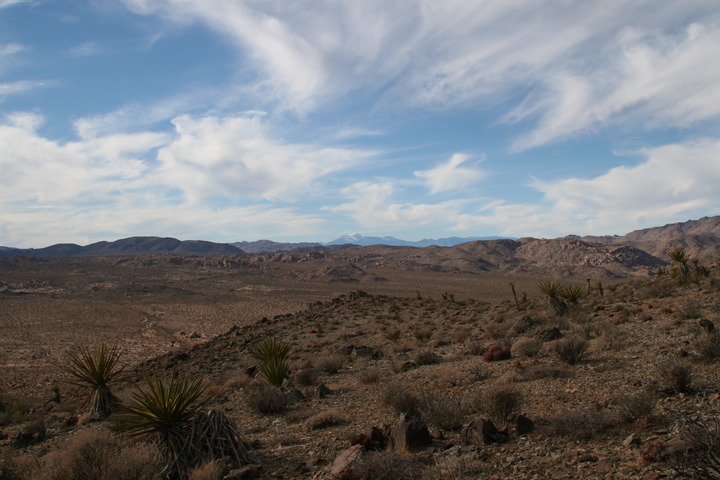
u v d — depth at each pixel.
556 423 7.43
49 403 22.30
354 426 9.66
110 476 6.82
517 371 12.87
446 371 14.82
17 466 9.10
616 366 11.30
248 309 107.44
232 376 21.62
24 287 140.00
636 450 6.02
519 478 5.82
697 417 6.79
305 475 7.00
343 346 25.67
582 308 24.48
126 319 89.81
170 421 7.30
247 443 8.12
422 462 6.77
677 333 13.77
